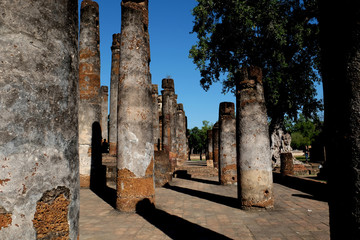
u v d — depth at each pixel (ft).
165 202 25.31
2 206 4.76
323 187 28.02
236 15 49.78
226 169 37.78
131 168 21.40
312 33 50.67
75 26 6.51
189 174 49.65
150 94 23.27
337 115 6.28
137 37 22.86
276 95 50.72
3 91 4.94
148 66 23.66
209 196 28.66
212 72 59.31
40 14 5.57
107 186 34.99
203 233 15.74
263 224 17.63
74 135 6.10
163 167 36.55
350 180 5.88
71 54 6.23
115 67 49.37
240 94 23.94
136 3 23.43
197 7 53.11
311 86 57.62
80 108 34.76
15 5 5.27
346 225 5.91
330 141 6.52
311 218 19.12
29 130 5.14
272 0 46.19
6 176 4.82
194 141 188.34
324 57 6.82
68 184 5.76
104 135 66.08
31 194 5.07
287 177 38.55
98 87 35.83
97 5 36.99
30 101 5.22
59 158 5.60
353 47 6.02
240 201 22.54
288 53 52.16
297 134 158.30
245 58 55.98
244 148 22.82
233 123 39.09
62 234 5.54
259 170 22.09
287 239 14.58
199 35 55.52
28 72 5.25
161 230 16.33
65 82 5.94
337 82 6.31
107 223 17.88
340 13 6.28
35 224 5.09
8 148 4.87
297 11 50.39
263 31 49.03
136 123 21.81
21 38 5.25
